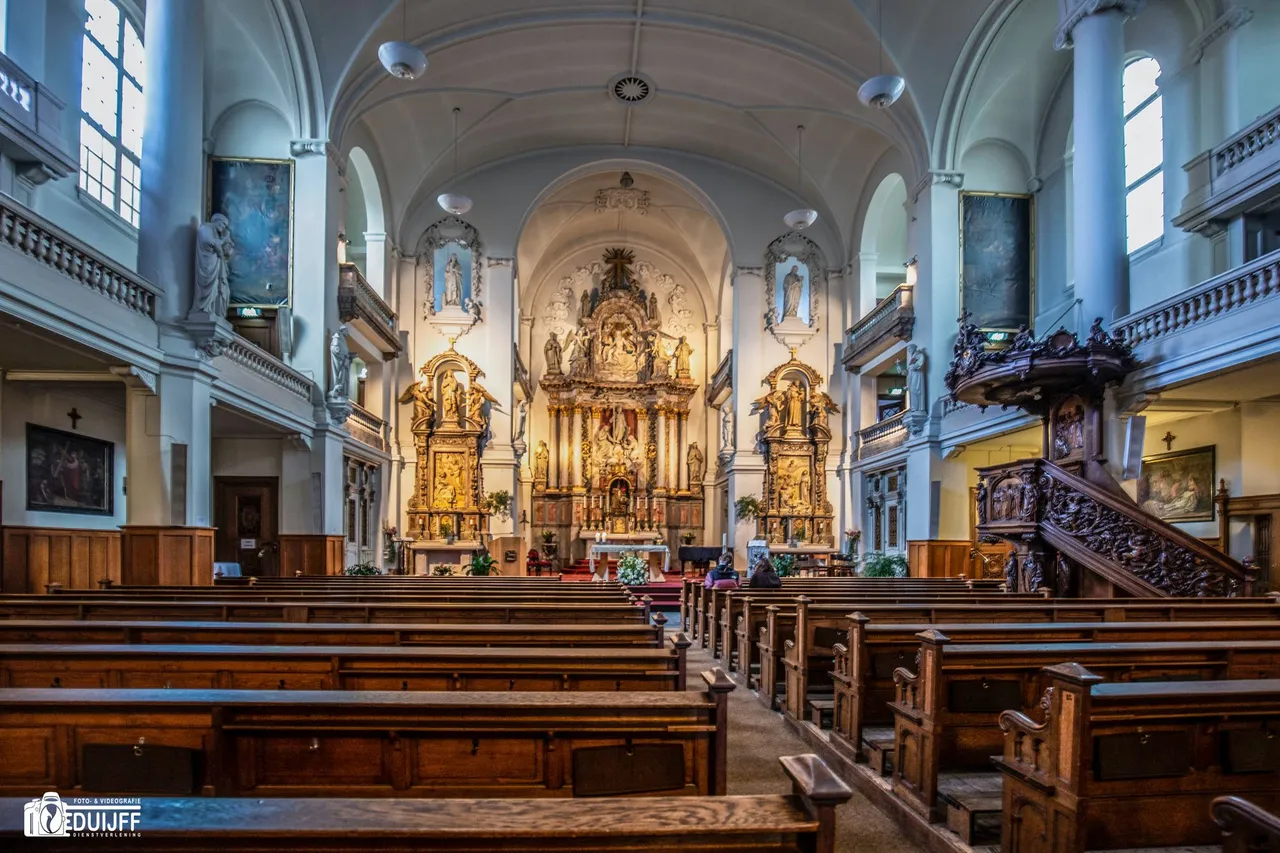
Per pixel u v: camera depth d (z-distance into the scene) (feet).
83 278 31.55
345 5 53.88
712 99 72.28
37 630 18.75
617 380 104.63
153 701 11.44
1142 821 12.53
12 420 37.93
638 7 60.80
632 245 107.86
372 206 72.43
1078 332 41.50
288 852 6.78
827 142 74.79
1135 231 53.16
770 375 82.23
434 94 68.03
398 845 6.81
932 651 15.94
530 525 101.09
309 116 54.95
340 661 15.37
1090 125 41.27
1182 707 12.59
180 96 38.73
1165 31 48.60
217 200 54.08
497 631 18.54
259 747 11.85
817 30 60.13
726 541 85.10
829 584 42.60
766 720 25.64
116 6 45.83
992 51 55.36
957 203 59.88
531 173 81.56
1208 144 45.03
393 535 73.10
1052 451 41.09
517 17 61.05
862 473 76.84
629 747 11.74
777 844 7.01
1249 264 32.14
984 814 15.12
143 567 36.42
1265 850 7.29
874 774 18.65
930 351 59.72
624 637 18.83
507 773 12.00
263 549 54.29
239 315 53.31
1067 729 12.30
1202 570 31.68
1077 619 25.41
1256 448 43.09
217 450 54.34
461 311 79.77
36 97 32.14
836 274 84.12
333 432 55.42
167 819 6.70
